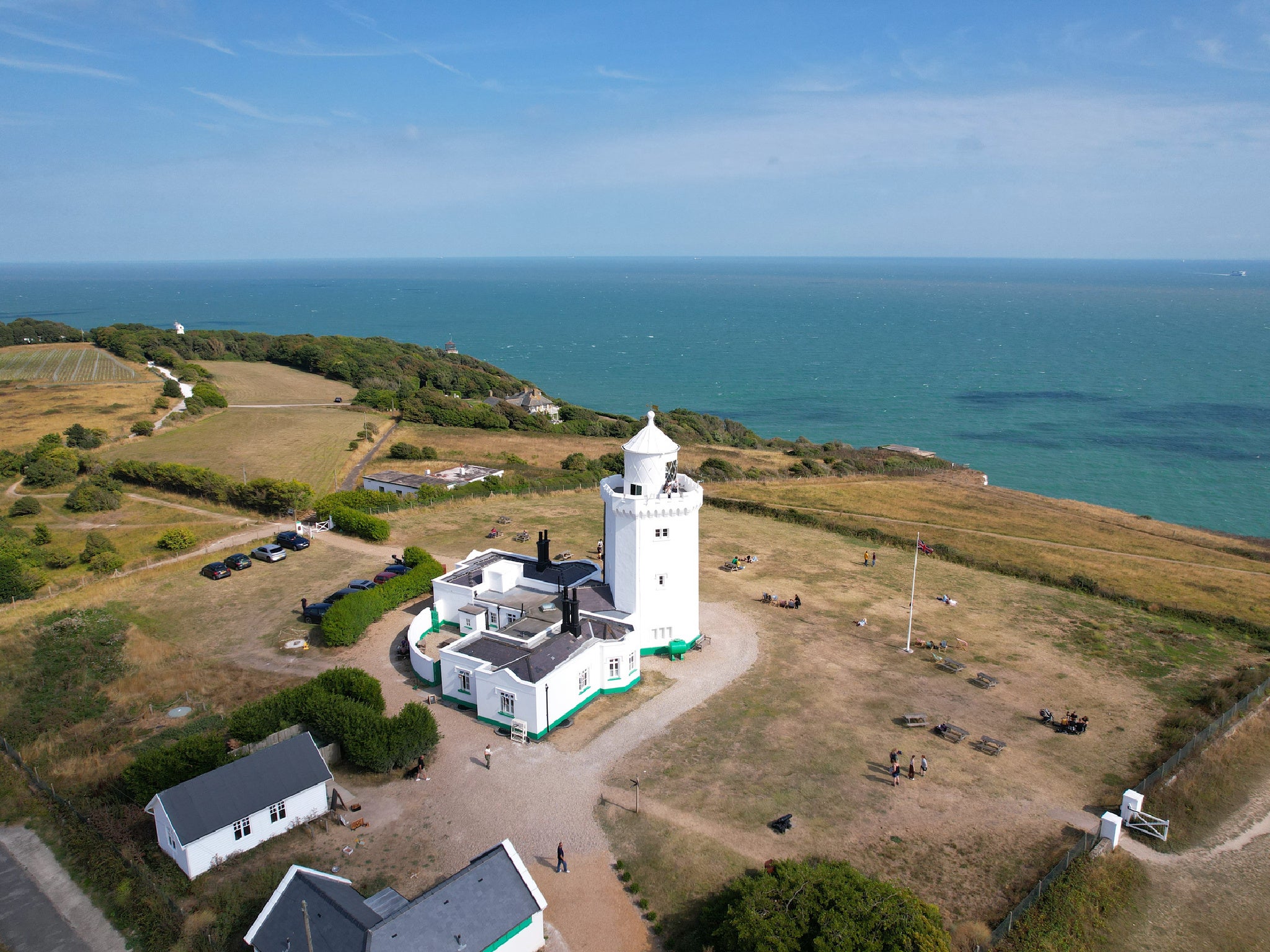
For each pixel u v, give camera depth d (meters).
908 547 95.62
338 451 135.75
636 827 42.28
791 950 31.39
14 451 121.56
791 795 45.59
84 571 81.19
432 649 62.97
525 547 88.94
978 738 52.41
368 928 29.70
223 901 36.09
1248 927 37.50
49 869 38.47
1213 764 49.91
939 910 36.56
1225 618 73.56
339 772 46.88
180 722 51.72
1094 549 98.88
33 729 50.06
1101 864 40.44
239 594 75.00
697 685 58.84
